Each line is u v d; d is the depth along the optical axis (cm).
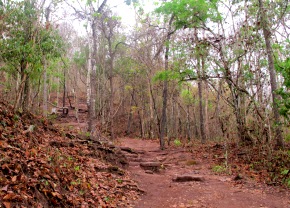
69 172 667
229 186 857
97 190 664
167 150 1806
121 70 2861
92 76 1677
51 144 841
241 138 1427
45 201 475
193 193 790
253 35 1213
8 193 402
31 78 1021
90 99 1616
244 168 1063
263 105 1213
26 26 948
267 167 1026
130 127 3519
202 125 2102
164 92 1934
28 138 749
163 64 2412
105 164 925
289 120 901
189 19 1353
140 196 748
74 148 923
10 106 896
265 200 712
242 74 1304
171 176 1038
